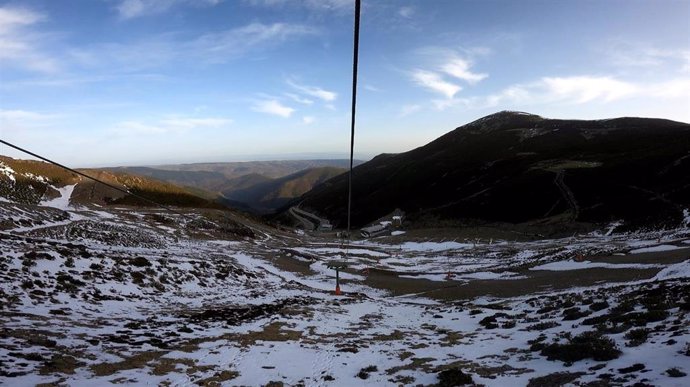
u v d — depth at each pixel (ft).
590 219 304.50
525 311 83.35
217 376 40.75
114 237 189.37
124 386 34.42
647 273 111.24
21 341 43.37
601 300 72.69
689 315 47.98
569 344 43.16
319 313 87.15
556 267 150.10
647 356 36.29
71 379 34.19
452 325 77.20
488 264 191.83
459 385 36.94
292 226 557.74
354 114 38.78
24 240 104.78
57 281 77.87
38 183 349.41
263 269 166.09
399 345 59.67
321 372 44.21
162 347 49.80
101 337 51.08
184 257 143.33
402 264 212.02
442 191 505.66
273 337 61.46
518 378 37.99
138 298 84.58
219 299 96.43
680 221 249.96
